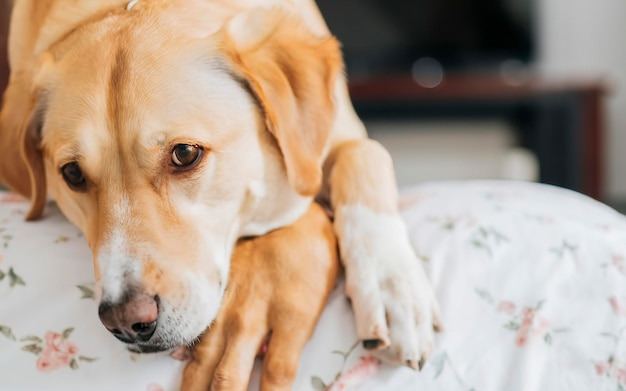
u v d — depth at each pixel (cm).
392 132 458
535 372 92
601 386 92
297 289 98
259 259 102
